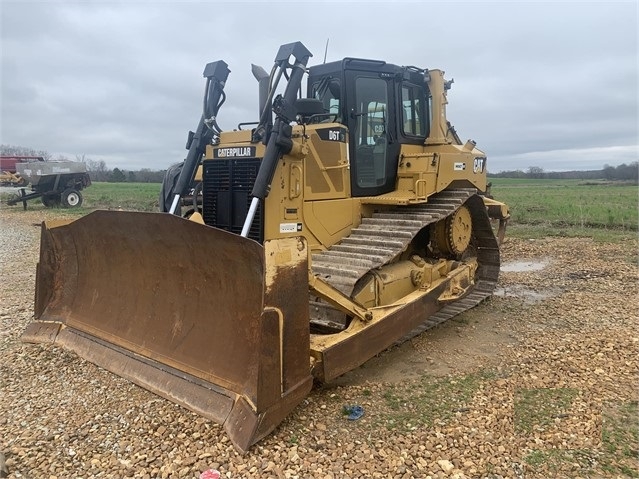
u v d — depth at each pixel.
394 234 5.54
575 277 9.23
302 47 5.06
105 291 5.11
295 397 3.85
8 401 4.28
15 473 3.33
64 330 5.35
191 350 4.23
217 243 3.80
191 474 3.34
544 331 6.27
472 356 5.50
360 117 6.03
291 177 5.15
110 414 4.05
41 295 5.65
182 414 4.02
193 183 6.43
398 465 3.46
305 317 3.87
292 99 5.03
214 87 5.95
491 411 4.21
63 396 4.35
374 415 4.17
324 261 5.29
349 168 5.85
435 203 6.58
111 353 4.76
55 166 24.44
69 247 5.41
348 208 5.84
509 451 3.64
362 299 5.21
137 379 4.38
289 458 3.51
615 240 12.87
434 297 5.86
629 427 3.94
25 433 3.80
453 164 6.81
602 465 3.47
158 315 4.57
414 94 6.86
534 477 3.36
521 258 11.22
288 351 3.74
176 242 4.15
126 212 4.27
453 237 6.82
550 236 13.99
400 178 6.44
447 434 3.86
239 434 3.56
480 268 8.21
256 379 3.66
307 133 5.33
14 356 5.15
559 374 4.92
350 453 3.61
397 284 5.70
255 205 4.71
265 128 5.20
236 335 3.97
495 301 7.71
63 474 3.33
